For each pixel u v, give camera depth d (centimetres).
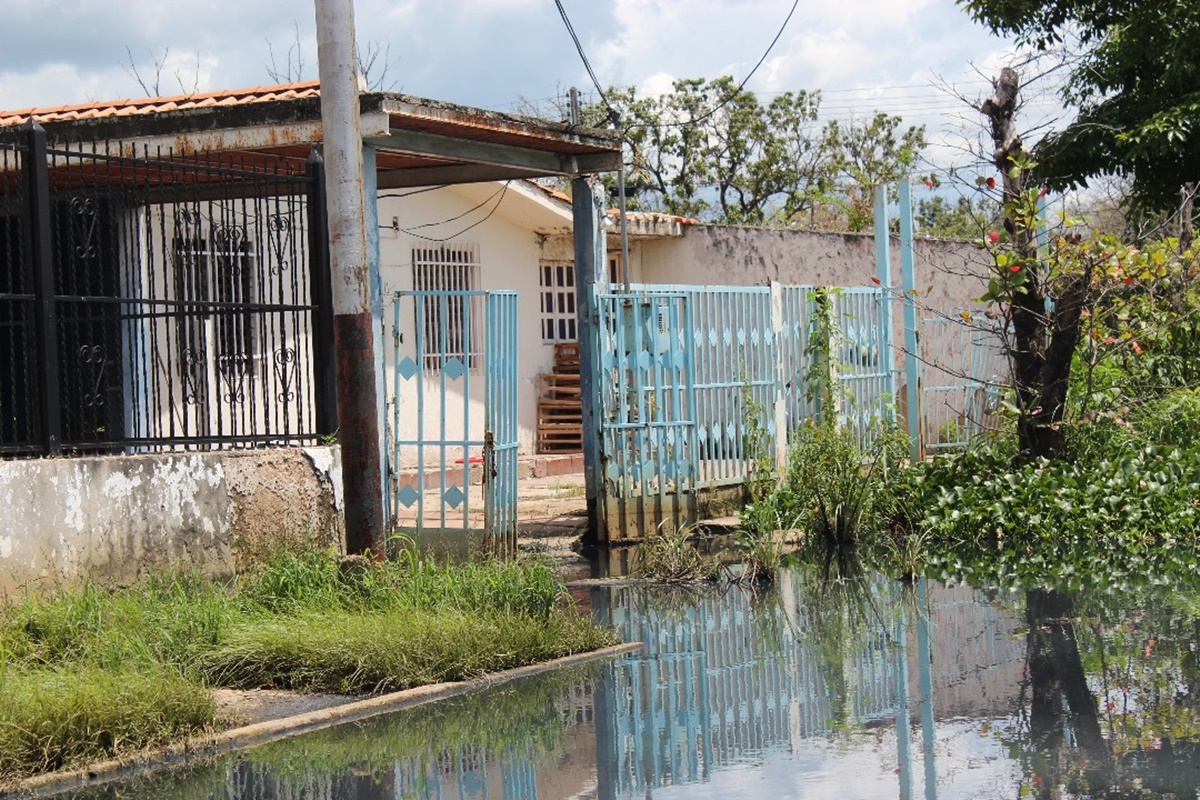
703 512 1442
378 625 804
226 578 957
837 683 764
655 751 639
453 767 620
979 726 659
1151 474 1332
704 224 2325
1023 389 1446
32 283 880
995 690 728
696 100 3969
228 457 968
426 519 1209
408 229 1917
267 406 1027
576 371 2233
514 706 732
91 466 870
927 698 719
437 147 1234
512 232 2145
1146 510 1295
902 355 1795
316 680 767
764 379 1531
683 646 881
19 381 1222
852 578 1127
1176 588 1004
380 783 596
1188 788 549
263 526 991
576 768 614
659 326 1402
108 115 1213
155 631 778
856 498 1346
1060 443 1435
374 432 955
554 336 2255
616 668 823
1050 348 1428
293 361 1050
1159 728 641
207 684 755
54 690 652
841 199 3703
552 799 570
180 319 1018
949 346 1806
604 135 1348
